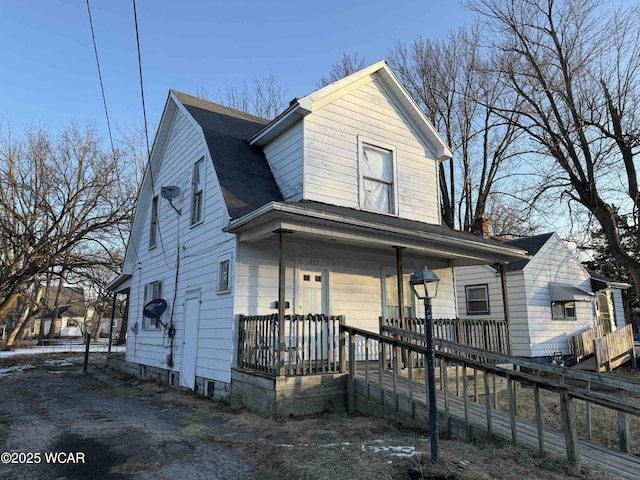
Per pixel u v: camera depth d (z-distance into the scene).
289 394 6.70
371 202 10.30
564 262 17.25
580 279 17.88
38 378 12.73
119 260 24.45
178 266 11.11
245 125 12.15
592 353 16.69
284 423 6.18
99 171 23.33
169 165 12.79
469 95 21.55
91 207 23.17
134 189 24.31
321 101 9.76
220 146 10.09
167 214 12.34
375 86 10.94
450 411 5.69
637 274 13.87
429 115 23.22
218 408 7.57
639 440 6.65
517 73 15.95
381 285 10.40
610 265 29.12
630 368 16.19
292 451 4.74
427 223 11.16
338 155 9.82
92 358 20.50
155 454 4.89
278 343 6.83
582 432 7.04
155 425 6.35
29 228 21.97
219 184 8.96
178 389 10.04
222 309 8.61
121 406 7.98
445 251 9.58
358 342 9.62
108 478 4.17
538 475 3.91
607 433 6.98
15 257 22.14
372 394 6.65
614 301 20.39
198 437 5.61
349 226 7.73
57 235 22.56
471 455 4.40
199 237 10.08
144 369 12.54
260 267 8.56
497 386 9.60
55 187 22.83
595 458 4.46
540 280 15.98
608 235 14.42
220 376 8.40
